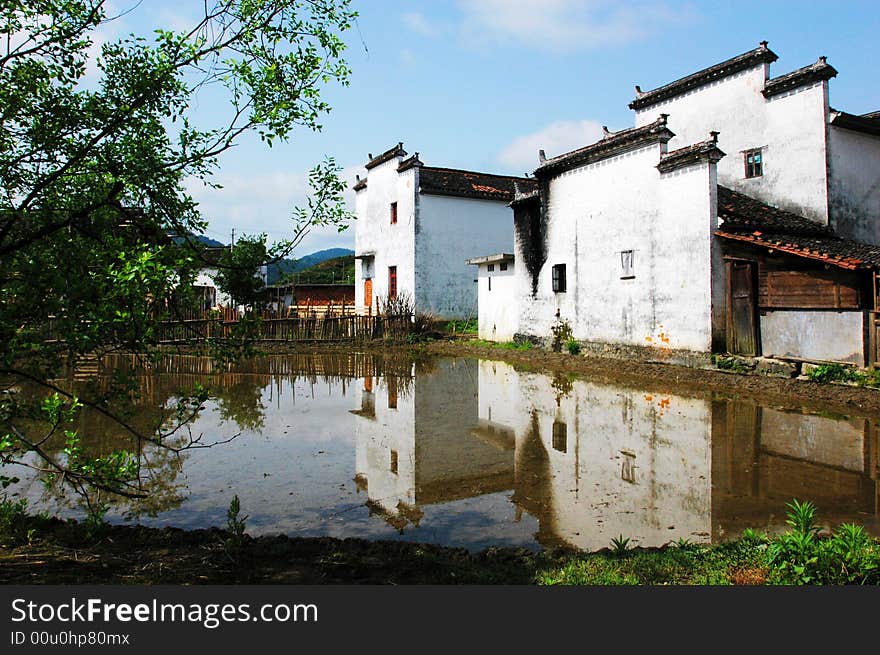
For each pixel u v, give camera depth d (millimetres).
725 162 17422
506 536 5355
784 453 7734
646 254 15586
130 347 3936
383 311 26906
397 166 27484
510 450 8273
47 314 3719
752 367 12953
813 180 15336
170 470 7340
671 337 14891
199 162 4586
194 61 4484
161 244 4277
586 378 14266
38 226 4152
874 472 6910
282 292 31141
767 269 13070
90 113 4246
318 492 6559
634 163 15938
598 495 6422
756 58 16438
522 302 20469
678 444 8305
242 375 15664
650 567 4305
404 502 6250
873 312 11242
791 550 4121
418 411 10992
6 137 4164
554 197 18828
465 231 27375
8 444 4199
